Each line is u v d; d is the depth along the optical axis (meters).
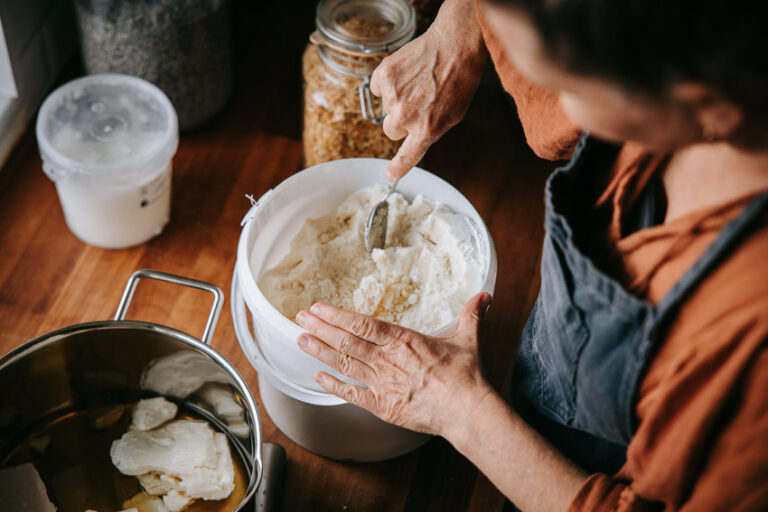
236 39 1.42
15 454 0.90
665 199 0.56
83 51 1.23
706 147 0.51
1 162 1.23
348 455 0.99
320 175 0.98
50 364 0.85
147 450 0.90
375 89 0.87
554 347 0.63
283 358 0.88
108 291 1.12
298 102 1.36
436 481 1.01
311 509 0.97
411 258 0.95
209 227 1.21
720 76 0.39
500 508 1.00
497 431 0.64
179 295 1.13
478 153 1.33
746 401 0.46
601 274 0.53
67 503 0.88
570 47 0.39
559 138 0.75
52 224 1.18
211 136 1.30
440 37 0.83
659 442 0.52
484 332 1.14
